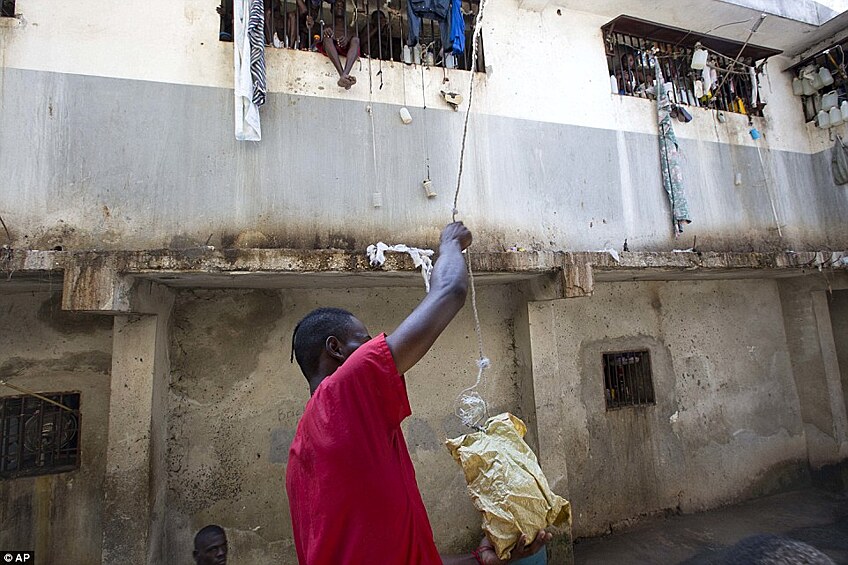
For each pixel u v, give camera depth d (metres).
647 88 6.36
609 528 6.07
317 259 4.04
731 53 7.10
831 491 7.21
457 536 5.39
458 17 5.12
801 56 7.39
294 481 1.15
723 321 7.34
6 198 3.76
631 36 6.54
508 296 6.05
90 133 4.00
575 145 5.70
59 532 4.32
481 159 5.20
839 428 7.22
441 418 5.57
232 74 4.41
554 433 5.44
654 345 6.80
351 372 1.11
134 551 3.95
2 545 4.19
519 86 5.53
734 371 7.26
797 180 7.10
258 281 4.54
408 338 1.14
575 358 6.29
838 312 7.62
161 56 4.26
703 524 6.27
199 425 4.80
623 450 6.34
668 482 6.52
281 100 4.53
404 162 4.88
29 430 4.43
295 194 4.45
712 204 6.41
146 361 4.23
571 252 5.00
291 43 4.88
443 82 5.17
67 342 4.59
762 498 7.07
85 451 4.49
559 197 5.50
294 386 5.15
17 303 4.53
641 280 6.75
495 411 5.77
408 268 4.32
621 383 6.61
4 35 3.94
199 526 4.66
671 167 6.08
